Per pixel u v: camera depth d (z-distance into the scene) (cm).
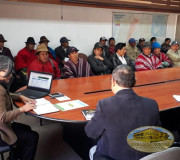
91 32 502
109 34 533
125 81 104
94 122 105
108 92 196
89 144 179
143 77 271
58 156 199
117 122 99
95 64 350
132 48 512
